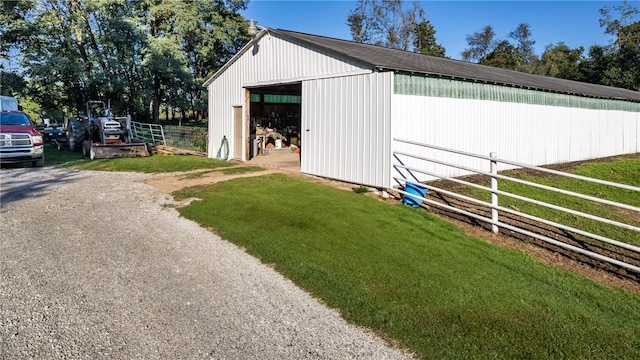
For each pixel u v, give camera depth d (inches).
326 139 390.9
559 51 1984.5
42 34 957.2
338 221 253.1
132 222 253.4
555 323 149.1
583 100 627.8
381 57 394.9
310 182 371.6
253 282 173.2
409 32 1695.4
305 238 222.8
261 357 123.6
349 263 192.2
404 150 351.9
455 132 411.5
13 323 137.4
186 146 672.4
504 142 481.4
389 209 289.0
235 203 287.9
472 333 139.0
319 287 168.2
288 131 669.3
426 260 201.2
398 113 343.9
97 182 382.3
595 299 175.6
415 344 131.8
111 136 602.2
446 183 393.1
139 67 982.4
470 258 209.5
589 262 225.3
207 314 147.1
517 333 140.4
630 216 337.4
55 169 479.5
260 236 224.4
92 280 172.1
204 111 1232.2
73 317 142.6
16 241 217.9
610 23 1670.8
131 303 153.4
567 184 457.4
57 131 916.0
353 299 159.0
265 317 146.1
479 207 321.1
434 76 378.9
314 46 398.3
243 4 1220.5
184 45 1137.4
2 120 513.0
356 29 1758.1
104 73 976.3
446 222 271.9
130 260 194.2
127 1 1000.9
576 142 621.0
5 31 951.0
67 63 909.2
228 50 1230.9
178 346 127.6
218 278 176.4
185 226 245.8
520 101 502.6
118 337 131.4
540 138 543.5
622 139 751.1
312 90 403.5
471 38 2229.3
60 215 268.1
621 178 523.5
